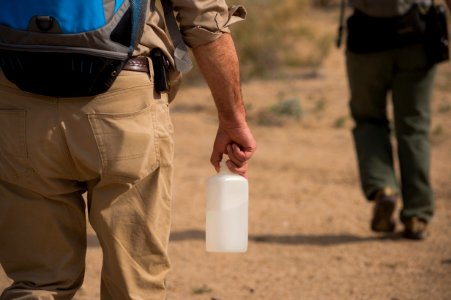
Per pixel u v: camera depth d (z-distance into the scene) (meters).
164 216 4.50
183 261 8.63
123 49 4.16
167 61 4.45
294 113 16.59
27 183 4.34
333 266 8.54
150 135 4.32
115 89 4.22
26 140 4.24
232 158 4.79
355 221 10.36
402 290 7.76
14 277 4.47
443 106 17.25
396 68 9.11
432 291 7.73
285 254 8.97
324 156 13.80
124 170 4.28
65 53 4.08
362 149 9.35
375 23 8.92
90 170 4.31
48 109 4.22
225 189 4.76
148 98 4.32
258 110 17.20
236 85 4.52
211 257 8.80
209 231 4.82
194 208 10.80
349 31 9.15
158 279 4.48
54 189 4.36
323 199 11.35
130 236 4.39
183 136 15.12
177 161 13.35
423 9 8.91
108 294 4.54
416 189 9.32
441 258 8.77
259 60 21.72
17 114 4.24
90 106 4.21
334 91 19.33
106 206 4.36
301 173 12.73
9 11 4.12
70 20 4.07
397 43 8.90
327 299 7.52
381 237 9.63
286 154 13.91
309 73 21.45
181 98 18.44
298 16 27.44
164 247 4.49
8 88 4.27
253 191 11.71
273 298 7.54
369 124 9.43
